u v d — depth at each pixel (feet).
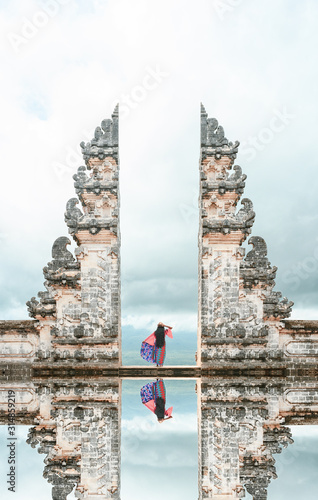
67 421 44.45
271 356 69.62
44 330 70.54
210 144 72.64
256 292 70.79
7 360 70.49
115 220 70.85
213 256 71.31
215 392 56.29
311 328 70.85
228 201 71.92
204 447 38.01
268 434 40.70
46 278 70.33
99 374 69.10
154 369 70.08
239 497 32.01
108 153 72.08
